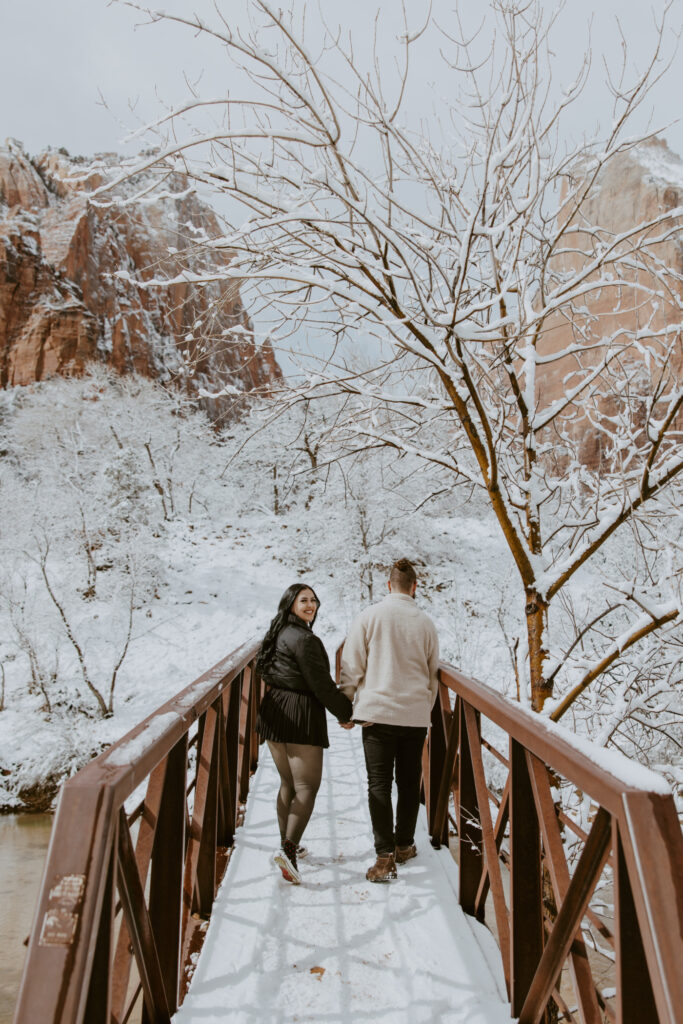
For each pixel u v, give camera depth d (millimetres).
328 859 3705
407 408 5578
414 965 2570
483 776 2975
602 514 4359
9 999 7758
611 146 4129
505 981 2422
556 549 5477
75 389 39438
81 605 23188
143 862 1964
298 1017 2246
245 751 5082
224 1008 2287
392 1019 2240
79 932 1276
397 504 17391
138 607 23578
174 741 2111
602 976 4695
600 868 1562
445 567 19625
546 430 5871
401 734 3480
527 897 2256
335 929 2865
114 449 33125
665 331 4273
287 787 3627
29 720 18641
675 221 4641
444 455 4934
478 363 4277
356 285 3775
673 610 3826
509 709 2369
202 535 30953
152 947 1982
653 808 1310
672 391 4223
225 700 3854
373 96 3293
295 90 2924
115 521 24531
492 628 14820
